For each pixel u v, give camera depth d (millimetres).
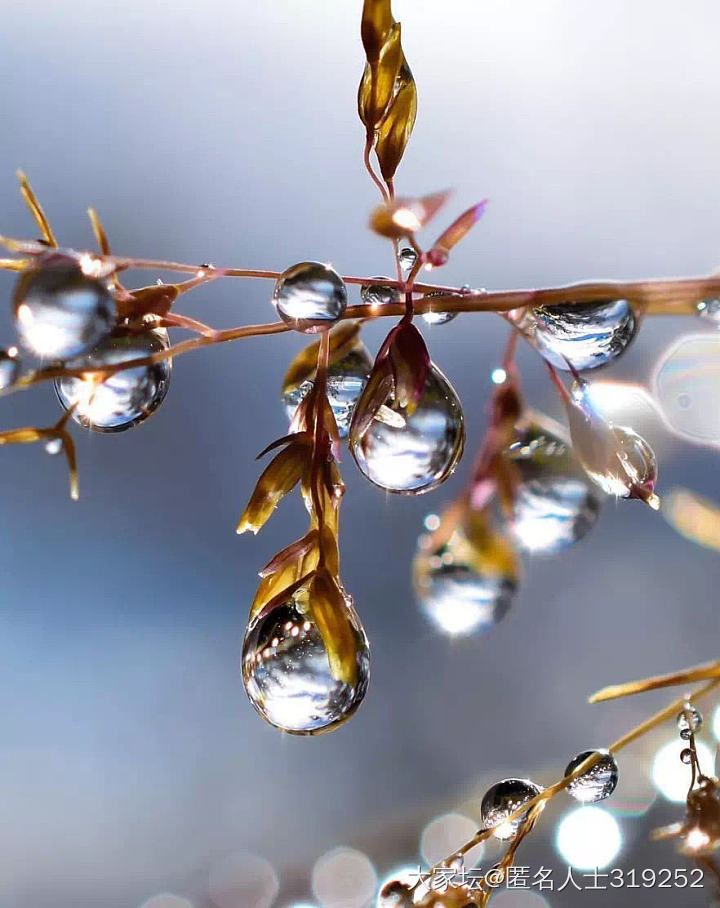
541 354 113
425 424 111
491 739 196
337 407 116
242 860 181
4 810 199
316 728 106
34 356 104
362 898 166
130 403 110
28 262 105
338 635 105
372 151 109
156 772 205
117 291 106
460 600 123
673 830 107
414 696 209
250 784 199
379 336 182
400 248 112
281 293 107
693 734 108
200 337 106
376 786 191
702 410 118
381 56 109
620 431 114
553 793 109
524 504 120
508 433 119
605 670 199
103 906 180
